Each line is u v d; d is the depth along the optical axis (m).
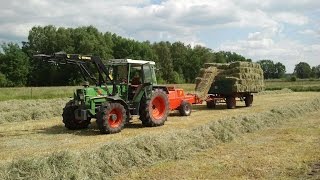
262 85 22.28
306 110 18.80
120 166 8.36
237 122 13.03
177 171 8.20
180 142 10.05
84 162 7.93
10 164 7.46
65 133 12.68
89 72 13.27
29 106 20.30
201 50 93.12
